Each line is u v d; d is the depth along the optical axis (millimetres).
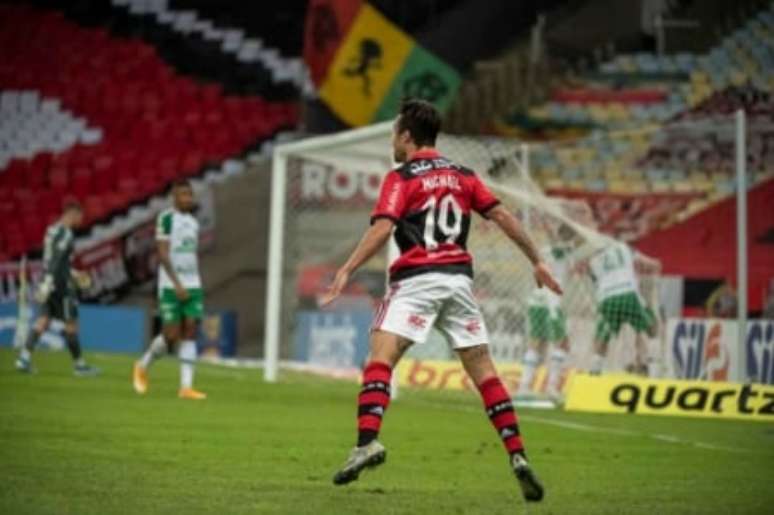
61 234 55938
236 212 86312
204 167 92250
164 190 91375
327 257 82062
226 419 38875
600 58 91000
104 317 80750
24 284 75500
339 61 83500
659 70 89750
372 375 22328
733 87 88188
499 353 57125
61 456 28375
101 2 102312
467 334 23000
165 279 46906
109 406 41812
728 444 36406
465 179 23188
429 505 22469
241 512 21047
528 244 23328
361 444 22047
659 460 31750
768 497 24984
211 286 85375
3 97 99062
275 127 94438
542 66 89188
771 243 79625
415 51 83438
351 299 76625
